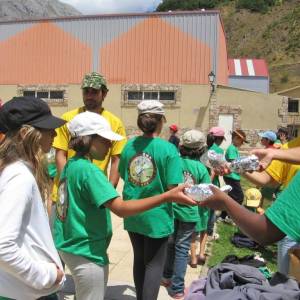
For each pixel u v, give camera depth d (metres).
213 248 6.71
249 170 2.82
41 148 2.30
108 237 3.22
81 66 31.58
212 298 2.14
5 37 33.00
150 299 3.86
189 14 29.83
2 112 2.25
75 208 3.08
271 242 2.04
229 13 130.25
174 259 4.94
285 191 2.02
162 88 29.02
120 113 29.78
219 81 31.78
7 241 1.99
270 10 126.94
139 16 30.52
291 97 33.88
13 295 2.16
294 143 3.47
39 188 2.25
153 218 3.85
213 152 2.96
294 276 2.14
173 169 3.87
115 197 2.95
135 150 4.04
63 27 31.86
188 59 29.83
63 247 3.12
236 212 2.18
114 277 5.34
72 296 4.57
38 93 31.95
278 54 113.50
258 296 2.08
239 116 27.92
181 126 28.61
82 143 3.10
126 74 30.70
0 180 2.13
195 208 4.84
